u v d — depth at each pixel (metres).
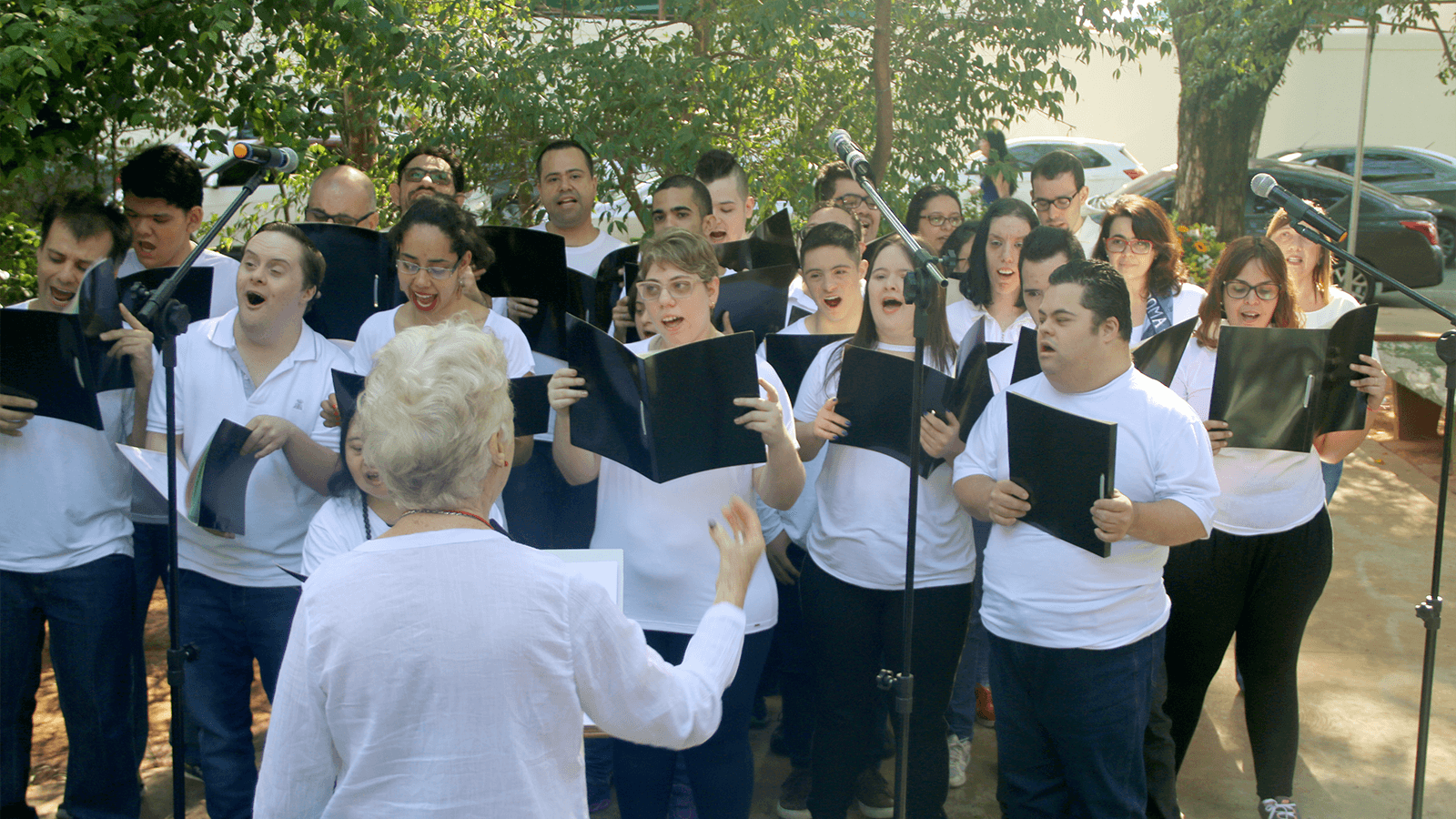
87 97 4.14
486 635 1.50
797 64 5.66
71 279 3.11
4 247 4.96
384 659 1.48
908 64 5.93
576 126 5.37
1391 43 11.08
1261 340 3.06
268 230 2.96
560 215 4.43
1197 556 3.24
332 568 1.56
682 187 4.25
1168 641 3.36
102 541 3.05
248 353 3.00
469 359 1.60
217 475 2.66
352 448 2.31
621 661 1.62
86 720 3.08
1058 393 2.78
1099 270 2.66
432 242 3.17
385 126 5.77
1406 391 7.61
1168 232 3.91
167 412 2.55
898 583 3.02
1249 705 3.38
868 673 3.10
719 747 2.74
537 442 3.69
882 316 3.23
